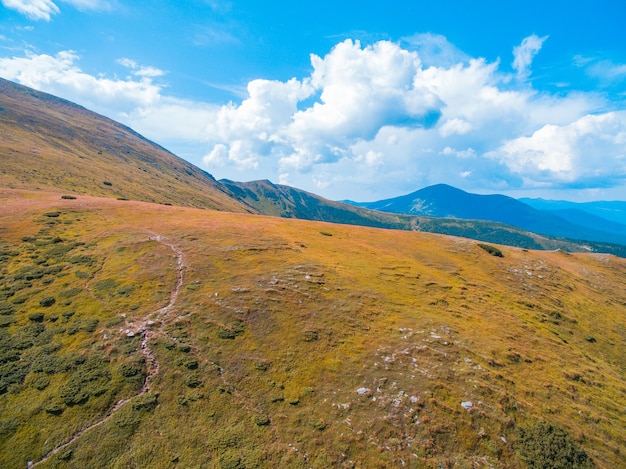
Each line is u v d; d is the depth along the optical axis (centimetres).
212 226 6569
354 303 4231
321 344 3388
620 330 5594
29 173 12988
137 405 2534
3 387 2581
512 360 3594
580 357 4272
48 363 2827
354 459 2272
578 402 3177
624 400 3459
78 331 3225
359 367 3114
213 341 3244
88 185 14862
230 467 2169
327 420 2556
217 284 4206
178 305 3700
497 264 7244
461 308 4775
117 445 2253
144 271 4350
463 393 2878
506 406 2822
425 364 3203
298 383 2902
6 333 3144
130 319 3419
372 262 6066
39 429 2309
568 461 2361
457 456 2345
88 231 5697
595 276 8269
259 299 3959
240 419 2523
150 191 19188
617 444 2723
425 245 8069
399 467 2236
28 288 3884
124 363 2872
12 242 4962
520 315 5097
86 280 4109
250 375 2930
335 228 8819
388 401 2734
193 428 2425
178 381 2780
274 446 2333
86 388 2616
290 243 6206
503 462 2341
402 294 4834
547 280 6906
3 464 2091
